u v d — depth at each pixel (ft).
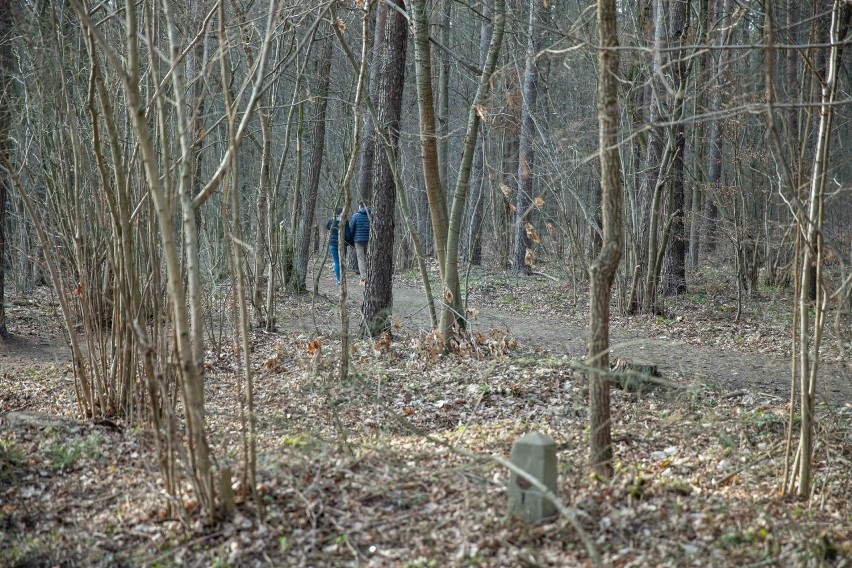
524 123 52.21
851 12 31.09
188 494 16.22
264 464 17.24
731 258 64.28
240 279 15.21
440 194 33.12
